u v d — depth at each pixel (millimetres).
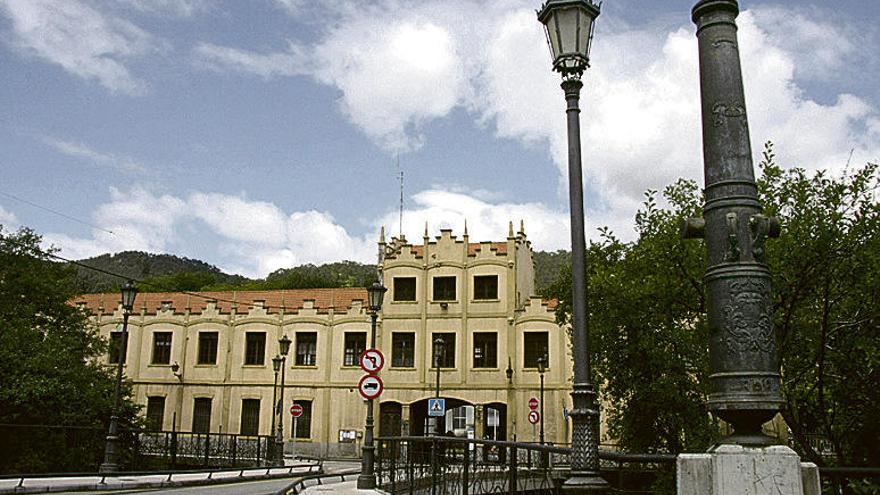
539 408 42094
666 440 22156
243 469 27422
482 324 43906
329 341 46094
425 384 43812
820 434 13125
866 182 12000
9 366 29266
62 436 28422
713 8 6199
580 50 7594
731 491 5309
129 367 48125
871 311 11656
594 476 6555
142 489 19891
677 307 17047
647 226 17266
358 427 44469
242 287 84875
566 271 27344
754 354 5453
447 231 45688
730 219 5676
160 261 138875
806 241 12016
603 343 21078
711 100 6059
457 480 11781
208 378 47094
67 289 36250
